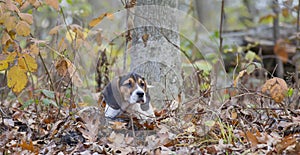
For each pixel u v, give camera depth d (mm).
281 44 2484
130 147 2719
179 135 2836
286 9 3811
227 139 2775
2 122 2980
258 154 2574
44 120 3029
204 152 2668
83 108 2965
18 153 2668
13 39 2949
